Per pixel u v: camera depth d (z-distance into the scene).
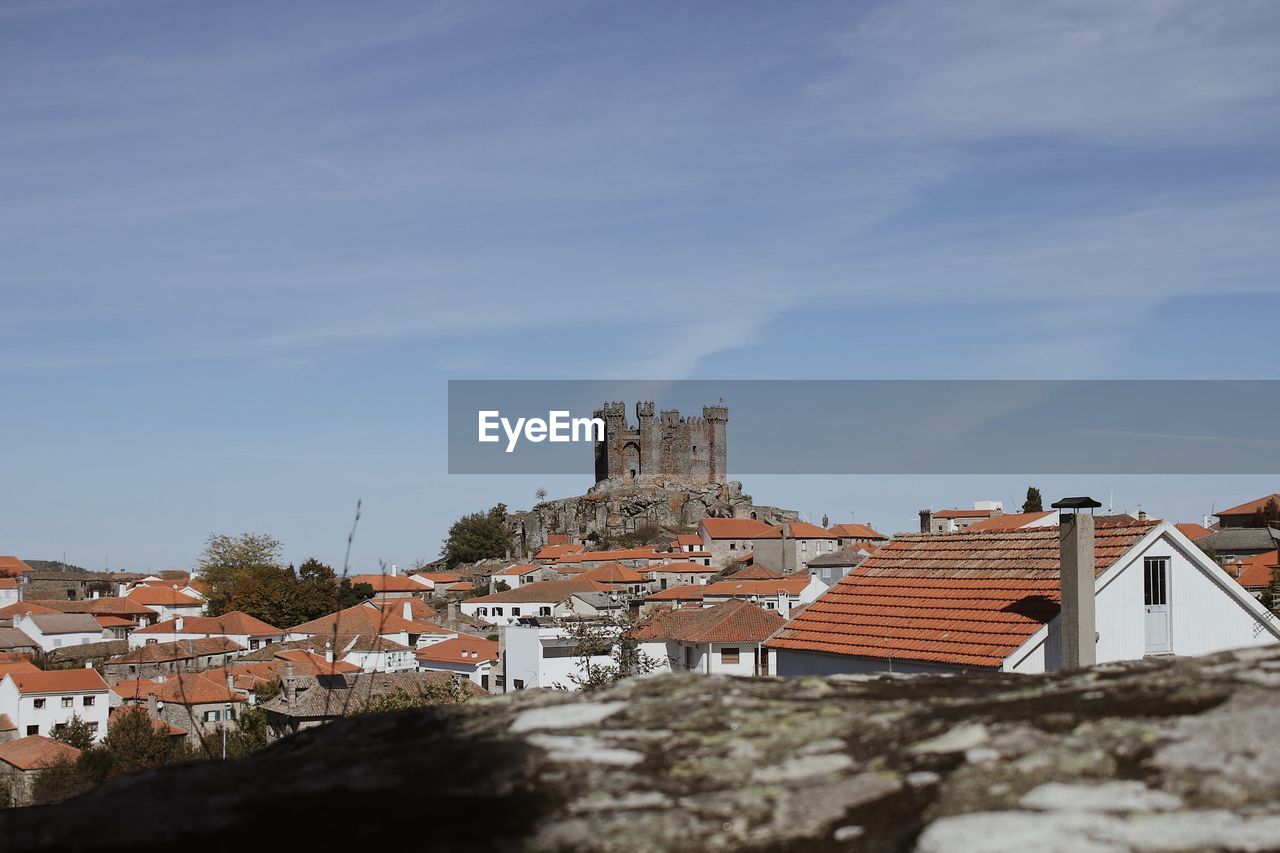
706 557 173.00
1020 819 4.34
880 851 4.38
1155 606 23.41
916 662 23.67
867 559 29.64
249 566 156.88
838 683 6.72
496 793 5.05
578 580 138.00
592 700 6.54
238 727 56.19
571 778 5.19
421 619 120.81
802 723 5.74
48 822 4.87
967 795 4.65
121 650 118.88
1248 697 5.03
